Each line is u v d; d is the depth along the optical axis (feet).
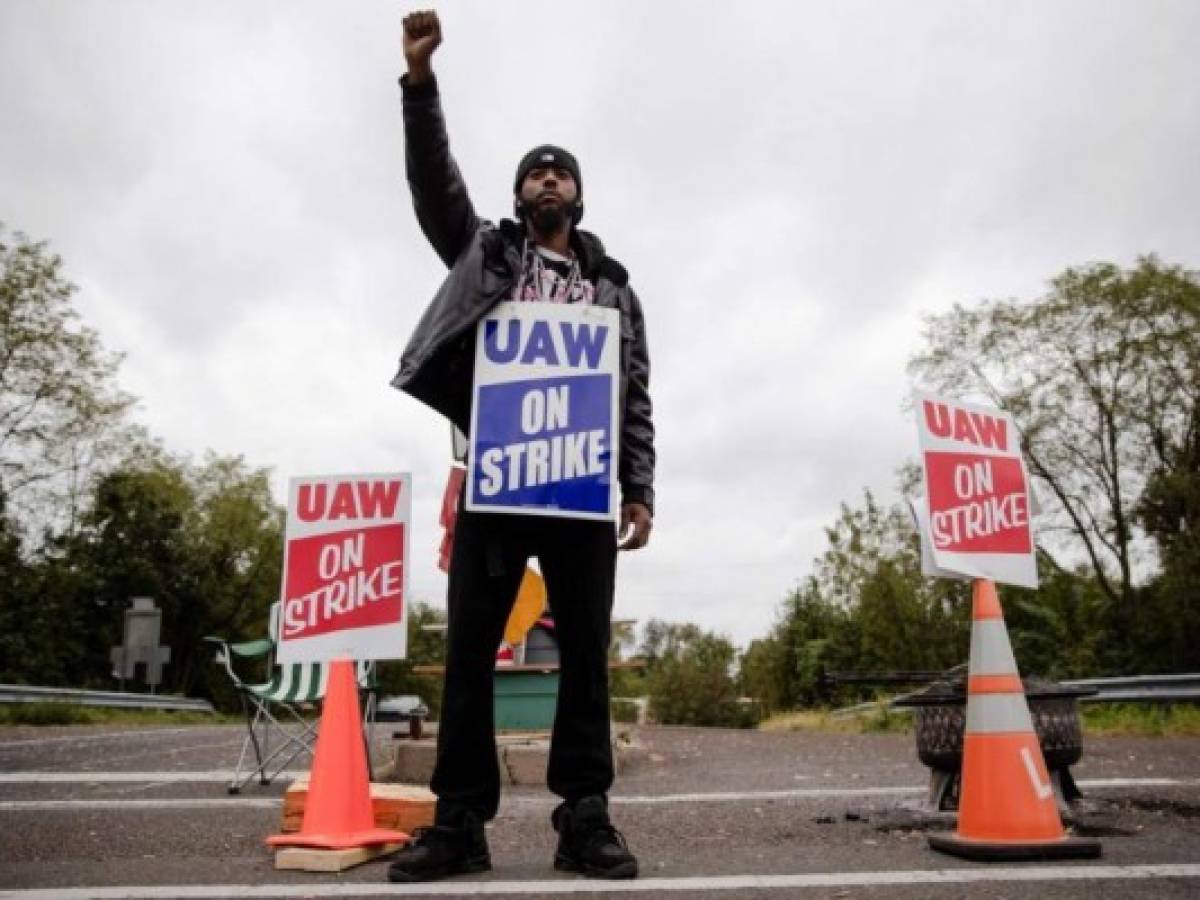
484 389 10.16
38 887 9.37
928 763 14.46
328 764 11.18
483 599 10.19
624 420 11.01
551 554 10.43
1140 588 75.31
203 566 136.67
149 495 128.77
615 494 10.22
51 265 94.63
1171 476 72.43
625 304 11.18
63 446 96.02
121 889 9.24
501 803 16.47
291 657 12.97
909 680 14.71
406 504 13.60
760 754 27.45
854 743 31.32
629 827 13.58
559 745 10.21
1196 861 10.19
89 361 96.58
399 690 164.96
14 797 16.99
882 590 67.62
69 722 51.06
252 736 18.70
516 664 25.05
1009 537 12.52
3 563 97.60
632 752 26.55
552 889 9.11
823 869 10.09
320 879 9.73
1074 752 13.83
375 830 11.27
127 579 125.70
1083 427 79.46
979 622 11.60
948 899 8.63
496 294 10.34
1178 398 76.54
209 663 136.77
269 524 141.08
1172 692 39.04
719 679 65.16
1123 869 9.76
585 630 10.24
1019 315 81.71
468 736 10.03
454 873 9.91
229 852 11.50
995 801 10.83
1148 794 15.92
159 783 19.29
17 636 98.48
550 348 10.40
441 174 9.98
